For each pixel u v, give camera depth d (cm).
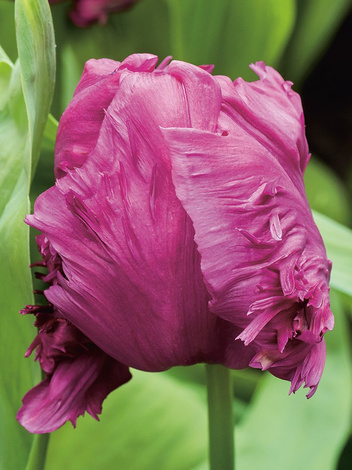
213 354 33
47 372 34
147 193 31
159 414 53
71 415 35
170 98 31
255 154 31
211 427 37
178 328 32
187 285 31
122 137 31
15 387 39
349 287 45
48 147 40
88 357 34
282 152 33
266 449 55
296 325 31
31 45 35
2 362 39
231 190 31
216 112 31
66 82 52
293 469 54
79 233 31
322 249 32
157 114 31
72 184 31
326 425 55
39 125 37
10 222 36
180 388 55
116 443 51
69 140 32
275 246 31
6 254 36
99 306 32
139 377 55
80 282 32
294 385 32
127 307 32
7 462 40
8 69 38
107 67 33
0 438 40
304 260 32
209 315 32
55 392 34
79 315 32
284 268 31
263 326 31
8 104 37
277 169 32
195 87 31
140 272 31
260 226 31
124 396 53
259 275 31
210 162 30
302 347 32
